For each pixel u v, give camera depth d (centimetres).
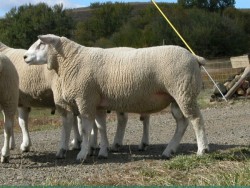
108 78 944
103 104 970
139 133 1411
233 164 810
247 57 2286
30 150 1149
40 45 977
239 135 1266
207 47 5125
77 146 1127
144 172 786
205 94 2417
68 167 905
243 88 2208
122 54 949
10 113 934
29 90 1056
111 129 1542
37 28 5875
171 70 909
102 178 768
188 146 1120
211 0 7550
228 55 5212
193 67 918
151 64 921
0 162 968
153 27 5184
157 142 1227
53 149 1166
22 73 1056
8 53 1100
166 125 1570
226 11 6462
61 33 6103
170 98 957
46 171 869
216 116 1719
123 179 751
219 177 717
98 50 966
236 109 1912
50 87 1030
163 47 930
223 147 1077
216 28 5191
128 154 1048
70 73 953
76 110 995
